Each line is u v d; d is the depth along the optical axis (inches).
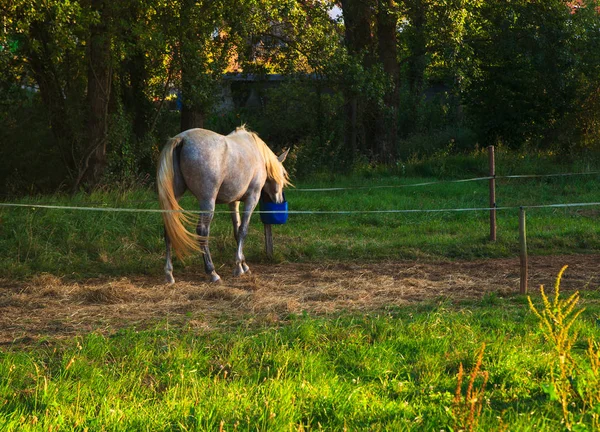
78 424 155.0
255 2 652.1
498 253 422.0
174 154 333.4
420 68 1122.7
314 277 355.6
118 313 276.4
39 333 246.5
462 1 757.3
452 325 247.0
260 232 459.2
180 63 638.5
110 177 602.5
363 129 878.4
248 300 295.6
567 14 843.4
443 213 546.6
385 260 406.9
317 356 209.9
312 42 751.1
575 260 401.1
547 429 147.9
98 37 564.7
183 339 231.5
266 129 993.5
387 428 152.2
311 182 726.5
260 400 168.9
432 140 1063.0
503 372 193.0
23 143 743.1
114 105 683.4
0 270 354.3
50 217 426.3
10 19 548.7
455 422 141.9
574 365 167.0
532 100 875.4
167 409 165.0
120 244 410.3
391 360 210.7
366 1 781.9
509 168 768.3
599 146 845.2
